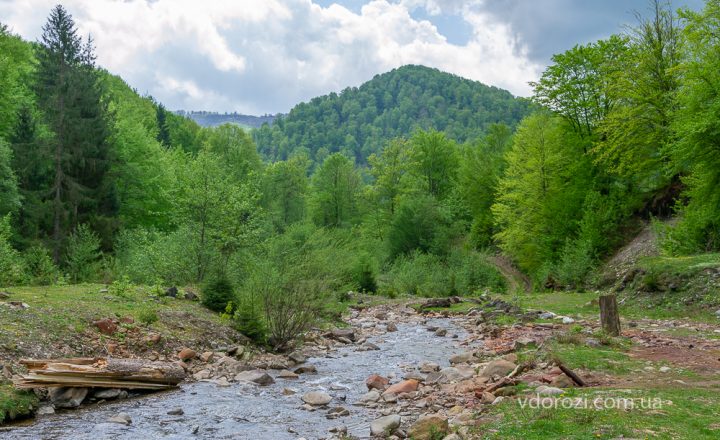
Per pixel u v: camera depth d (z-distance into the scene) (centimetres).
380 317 2391
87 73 4062
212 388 1073
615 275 2881
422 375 1195
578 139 3803
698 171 2361
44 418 838
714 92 2162
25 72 4684
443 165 7056
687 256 2333
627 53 3381
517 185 3941
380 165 6850
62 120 3684
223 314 1652
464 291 3534
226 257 2291
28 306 1257
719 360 1045
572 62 3794
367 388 1091
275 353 1505
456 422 747
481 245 5253
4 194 3111
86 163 3769
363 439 737
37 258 2375
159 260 2248
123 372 995
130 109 7325
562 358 1068
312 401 961
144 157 4956
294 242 2106
